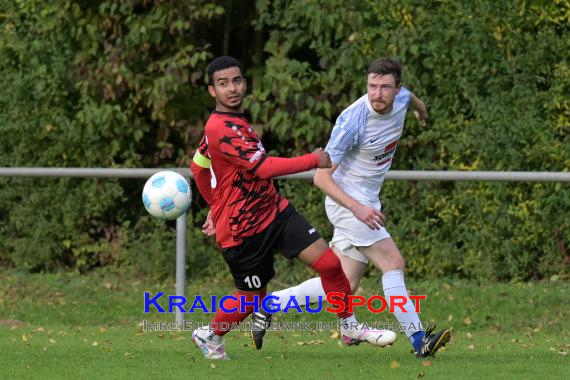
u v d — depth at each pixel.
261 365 18.08
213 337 18.73
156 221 33.75
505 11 29.83
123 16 33.16
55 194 33.69
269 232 17.48
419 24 30.41
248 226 17.36
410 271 31.61
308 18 31.50
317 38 31.61
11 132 33.72
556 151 29.62
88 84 33.03
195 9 32.28
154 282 32.97
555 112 30.05
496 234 30.39
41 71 33.22
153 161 34.75
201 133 33.31
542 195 29.78
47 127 33.44
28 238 34.00
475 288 29.72
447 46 30.20
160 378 16.59
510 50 29.95
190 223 33.31
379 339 19.80
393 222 31.64
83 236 34.00
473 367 17.86
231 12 35.09
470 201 30.50
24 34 33.94
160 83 32.25
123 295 30.83
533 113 29.83
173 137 34.72
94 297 30.50
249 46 35.78
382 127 18.78
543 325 26.62
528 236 30.19
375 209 18.41
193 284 32.41
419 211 31.39
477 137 30.27
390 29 30.62
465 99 30.89
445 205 30.94
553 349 21.42
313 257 17.67
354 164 19.16
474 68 30.20
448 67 30.45
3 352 20.14
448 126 30.73
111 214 34.44
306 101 31.69
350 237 19.34
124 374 17.05
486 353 20.39
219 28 35.34
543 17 29.72
